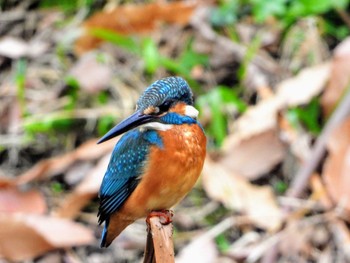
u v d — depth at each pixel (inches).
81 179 484.7
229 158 470.3
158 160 312.0
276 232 444.5
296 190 457.4
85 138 513.0
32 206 456.8
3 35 572.7
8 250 427.2
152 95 316.2
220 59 536.1
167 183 313.6
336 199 438.9
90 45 542.6
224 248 447.8
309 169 459.8
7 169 503.8
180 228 466.9
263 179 479.2
